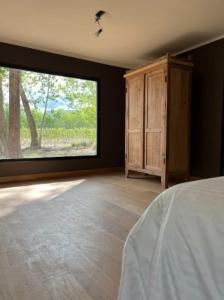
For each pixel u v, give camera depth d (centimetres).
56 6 266
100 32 322
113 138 479
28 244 166
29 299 112
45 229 192
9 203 260
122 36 344
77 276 129
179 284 70
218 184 93
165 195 93
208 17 289
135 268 87
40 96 407
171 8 269
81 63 432
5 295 114
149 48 389
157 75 348
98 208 246
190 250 69
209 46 359
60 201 269
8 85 379
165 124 335
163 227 81
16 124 388
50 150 418
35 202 264
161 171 344
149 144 366
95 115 459
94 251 157
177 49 392
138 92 383
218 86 350
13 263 142
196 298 65
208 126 364
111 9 272
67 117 432
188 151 363
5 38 351
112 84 471
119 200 275
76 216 222
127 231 189
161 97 342
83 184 359
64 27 317
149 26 313
